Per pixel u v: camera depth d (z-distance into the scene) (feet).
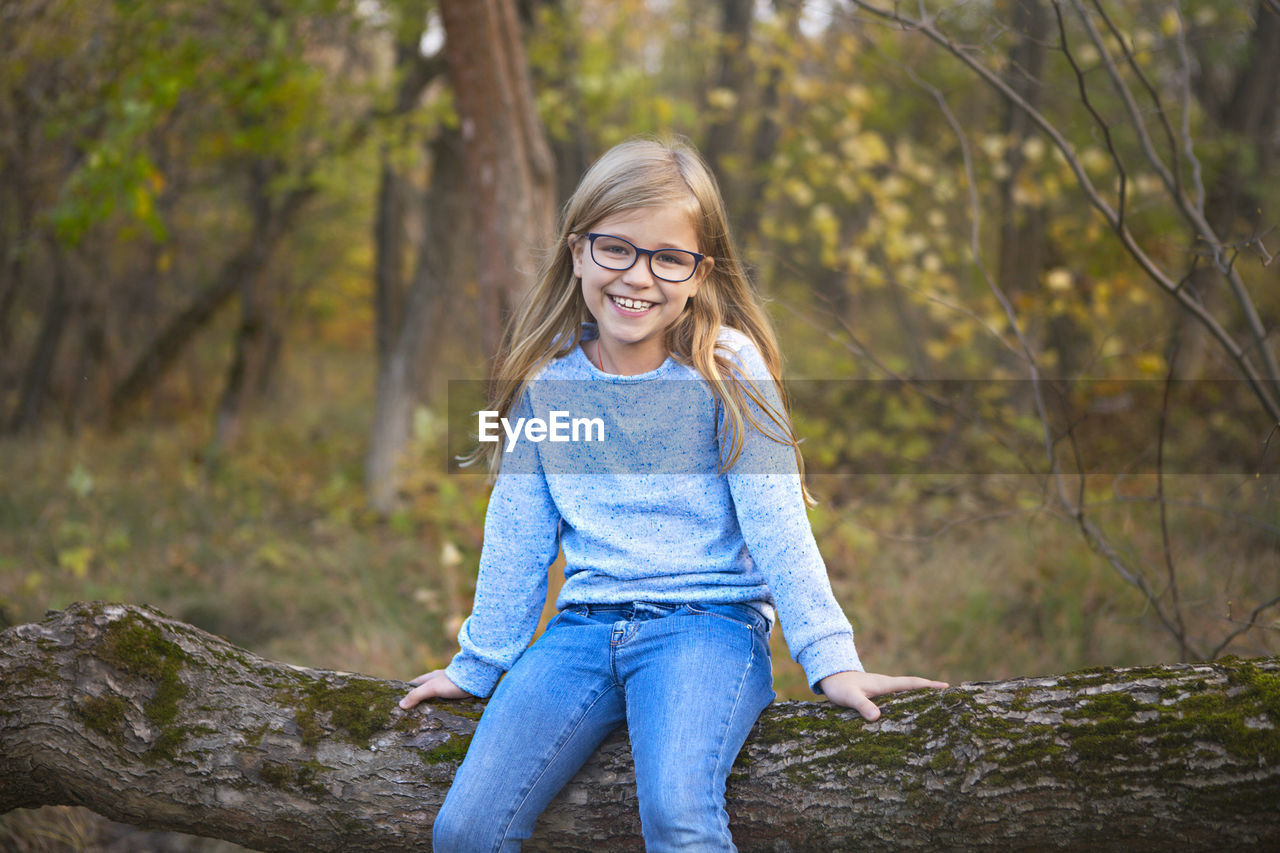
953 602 13.01
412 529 18.72
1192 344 18.40
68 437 26.03
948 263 19.53
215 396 36.40
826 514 15.43
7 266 27.30
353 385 44.14
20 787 5.84
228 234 30.40
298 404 38.40
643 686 5.41
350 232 35.06
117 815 5.85
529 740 5.35
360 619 14.01
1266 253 7.55
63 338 31.37
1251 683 4.97
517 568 6.06
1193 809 4.78
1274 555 11.94
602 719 5.57
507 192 11.91
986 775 5.00
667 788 4.88
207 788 5.66
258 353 28.58
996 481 17.33
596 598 5.76
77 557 15.03
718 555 5.78
